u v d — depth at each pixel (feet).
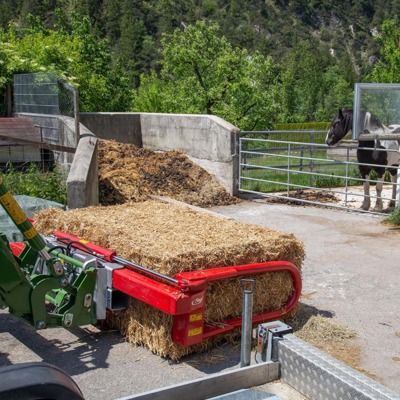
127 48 349.82
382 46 93.04
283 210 37.35
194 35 80.89
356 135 33.53
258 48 435.12
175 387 8.93
